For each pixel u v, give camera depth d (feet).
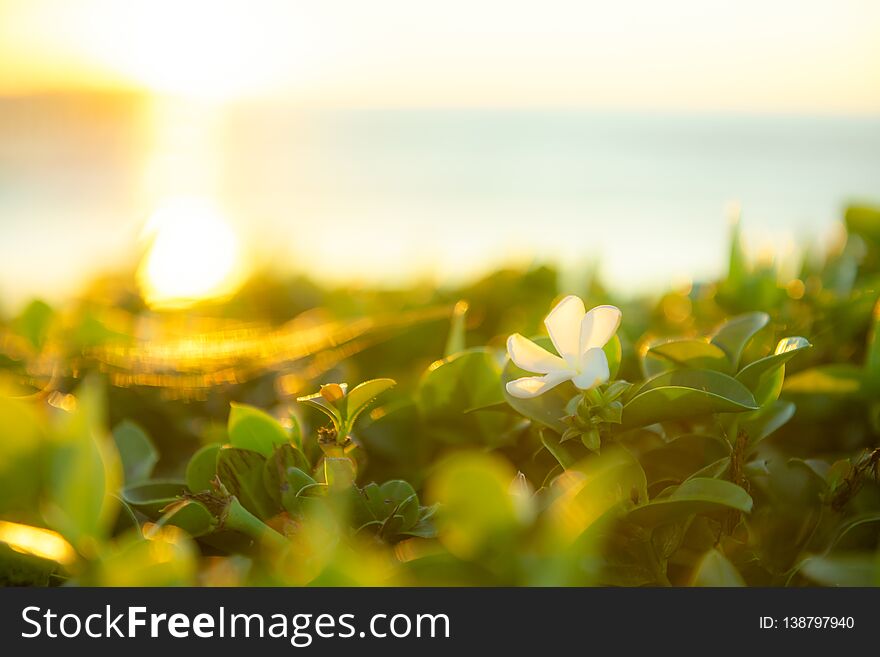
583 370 2.67
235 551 2.80
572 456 2.85
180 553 2.26
